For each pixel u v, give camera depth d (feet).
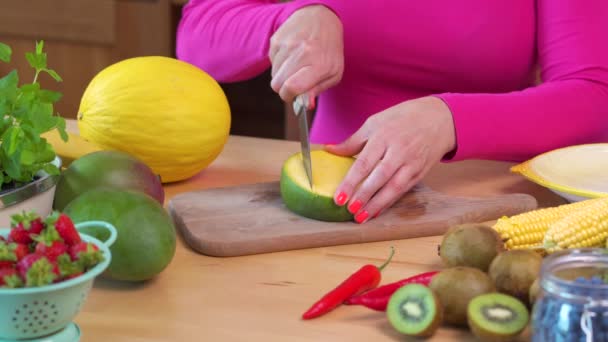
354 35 4.83
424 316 2.39
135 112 3.66
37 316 2.16
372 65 4.91
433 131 3.62
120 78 3.71
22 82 8.71
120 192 2.78
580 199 3.40
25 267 2.11
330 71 3.85
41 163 2.97
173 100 3.69
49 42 8.63
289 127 7.94
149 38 8.57
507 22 4.77
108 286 2.79
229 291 2.78
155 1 8.46
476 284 2.42
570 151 3.87
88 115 3.76
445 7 4.75
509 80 4.93
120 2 8.52
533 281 2.46
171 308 2.64
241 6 4.78
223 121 3.86
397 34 4.79
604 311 2.04
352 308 2.66
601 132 4.26
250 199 3.61
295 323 2.55
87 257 2.19
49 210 3.04
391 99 5.02
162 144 3.70
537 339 2.15
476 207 3.47
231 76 4.83
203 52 4.88
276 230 3.21
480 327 2.31
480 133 3.80
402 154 3.42
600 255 2.17
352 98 5.09
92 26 8.54
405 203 3.55
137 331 2.48
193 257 3.10
